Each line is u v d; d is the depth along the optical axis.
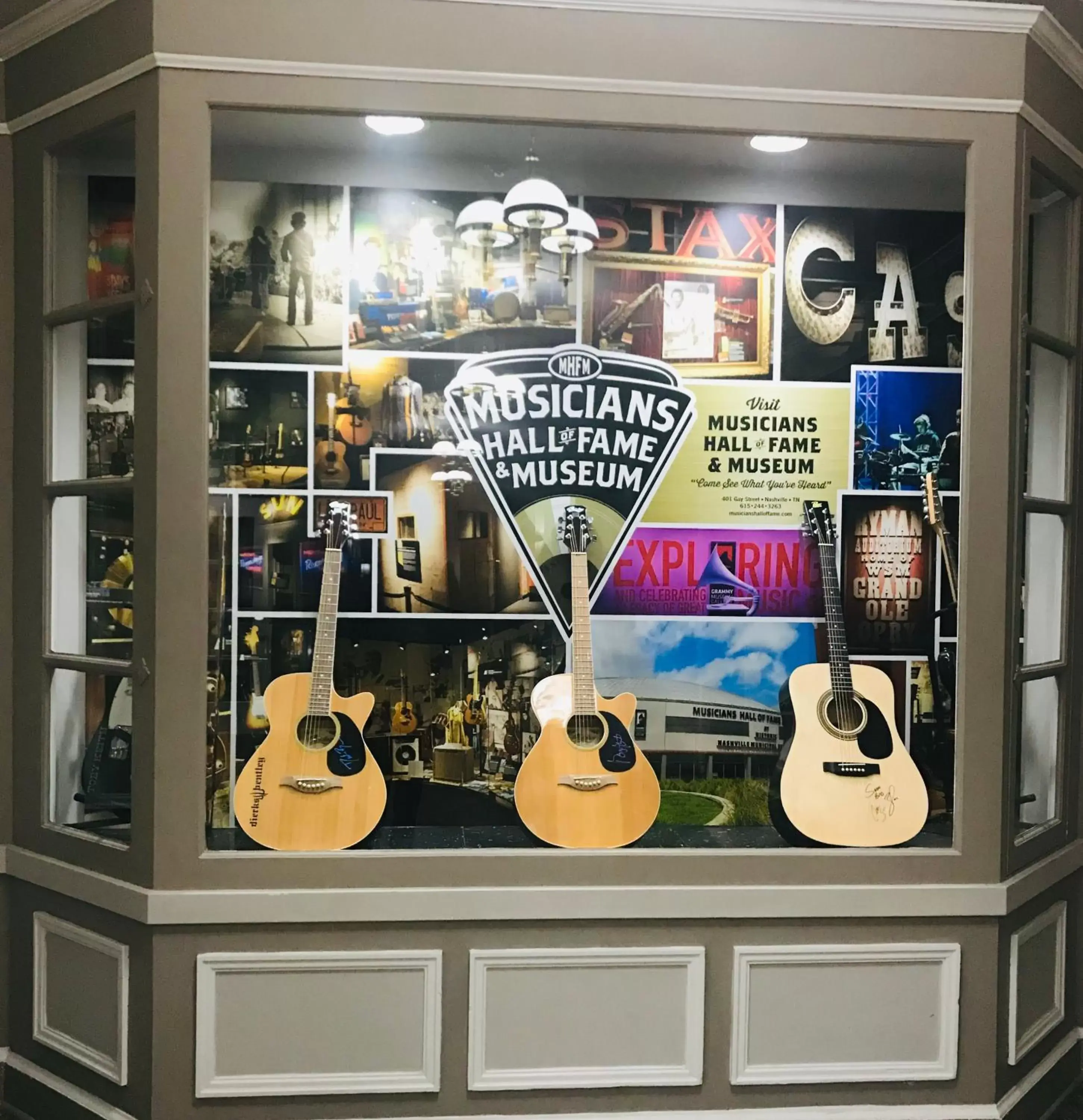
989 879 2.43
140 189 2.30
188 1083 2.29
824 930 2.40
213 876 2.29
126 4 2.30
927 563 2.75
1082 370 2.75
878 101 2.37
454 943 2.34
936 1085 2.43
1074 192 2.69
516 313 2.65
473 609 2.66
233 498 2.56
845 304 2.71
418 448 2.64
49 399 2.56
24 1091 2.56
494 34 2.30
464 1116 2.34
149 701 2.30
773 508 2.73
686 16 2.33
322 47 2.27
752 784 2.71
